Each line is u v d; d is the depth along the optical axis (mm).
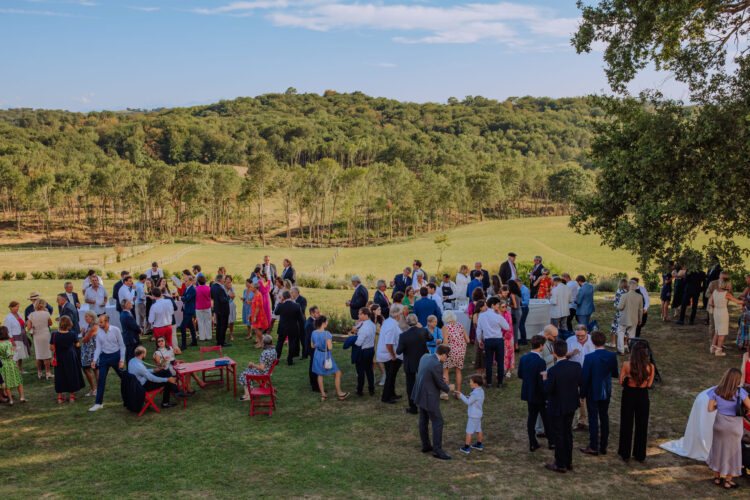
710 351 13211
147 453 8438
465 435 9195
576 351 8016
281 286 15812
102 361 10383
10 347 10500
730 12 14273
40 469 7879
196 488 7289
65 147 192875
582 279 14078
